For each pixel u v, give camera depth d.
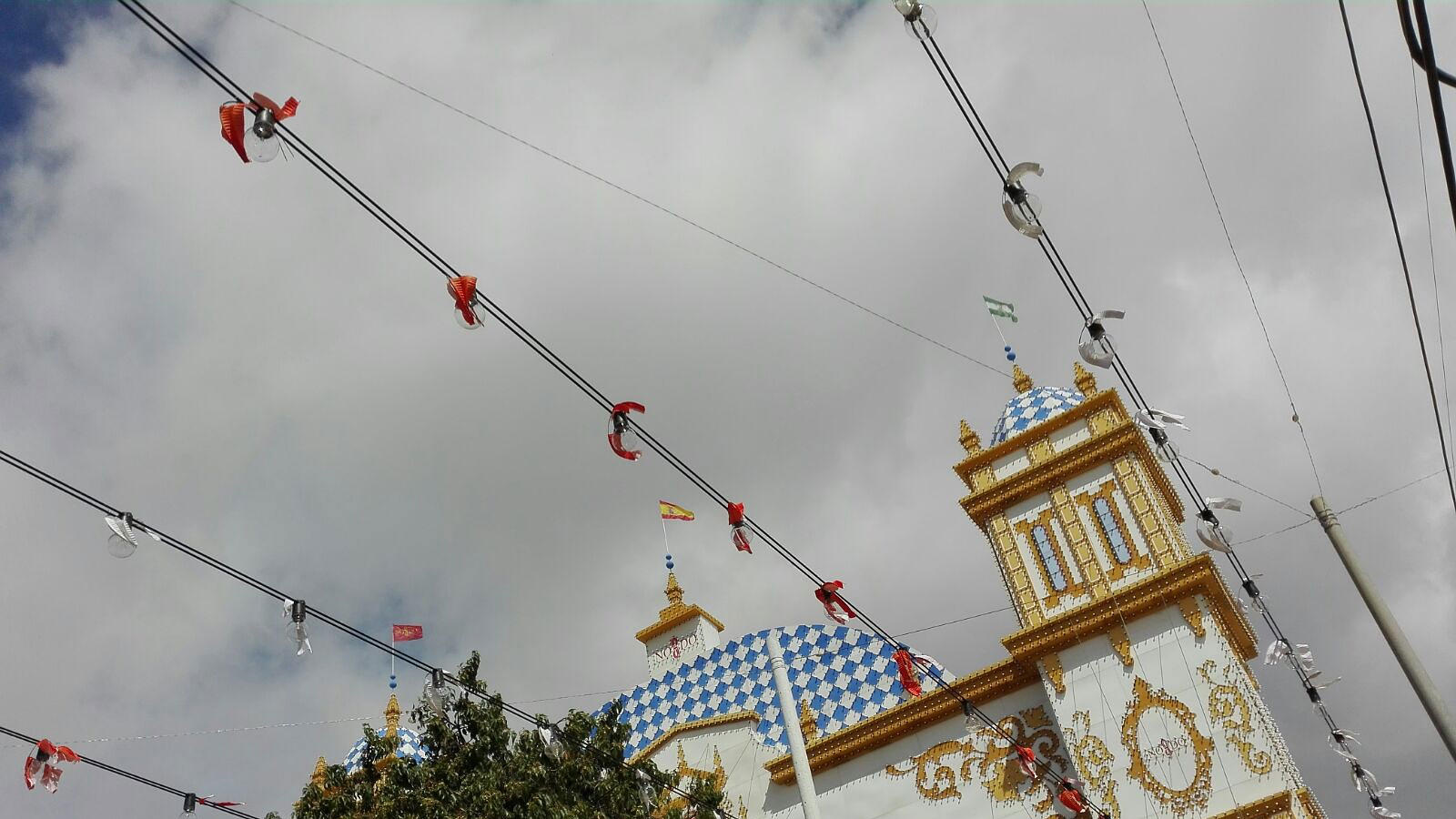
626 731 23.53
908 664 28.20
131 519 12.41
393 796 20.84
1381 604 16.41
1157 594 24.77
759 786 28.89
